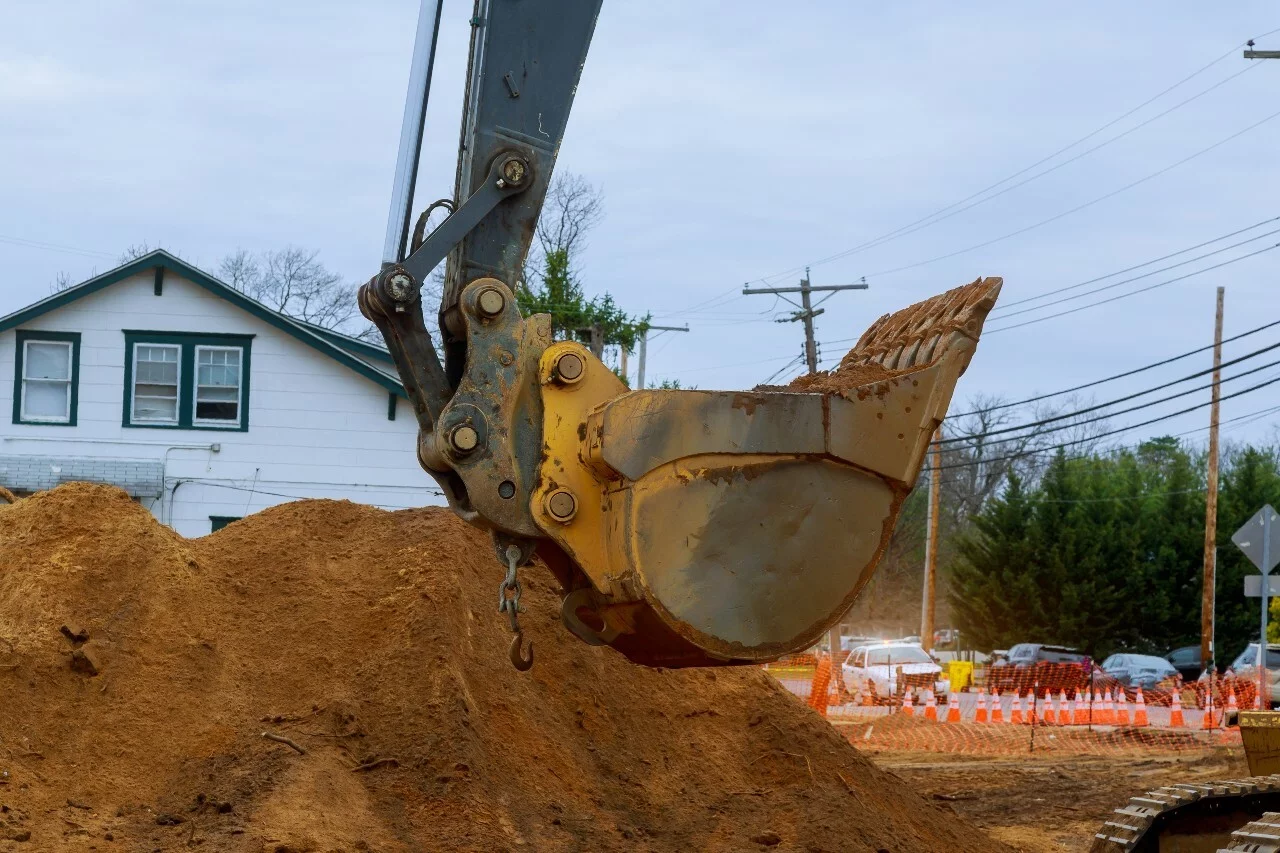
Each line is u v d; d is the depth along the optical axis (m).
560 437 9.45
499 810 13.08
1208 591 56.16
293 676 14.41
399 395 36.69
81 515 15.46
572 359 9.48
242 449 36.34
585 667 16.34
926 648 67.44
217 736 13.36
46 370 36.31
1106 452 114.44
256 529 16.81
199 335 36.47
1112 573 74.00
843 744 16.81
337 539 17.05
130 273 36.31
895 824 15.52
